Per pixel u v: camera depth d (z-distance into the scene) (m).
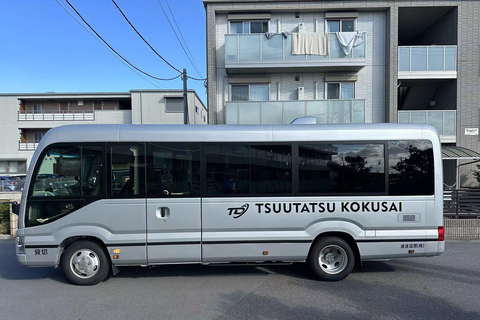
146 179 4.60
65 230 4.50
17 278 4.97
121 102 29.67
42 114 28.66
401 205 4.66
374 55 14.17
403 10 14.03
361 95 14.28
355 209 4.66
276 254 4.66
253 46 13.55
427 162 4.69
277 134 4.75
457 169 13.95
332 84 14.34
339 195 4.68
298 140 4.74
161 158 4.65
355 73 14.26
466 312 3.71
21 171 29.03
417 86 15.56
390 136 4.73
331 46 13.47
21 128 28.89
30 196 4.54
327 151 4.74
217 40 14.33
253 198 4.65
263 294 4.27
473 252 6.26
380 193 4.67
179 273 5.14
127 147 4.63
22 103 29.25
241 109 13.44
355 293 4.29
